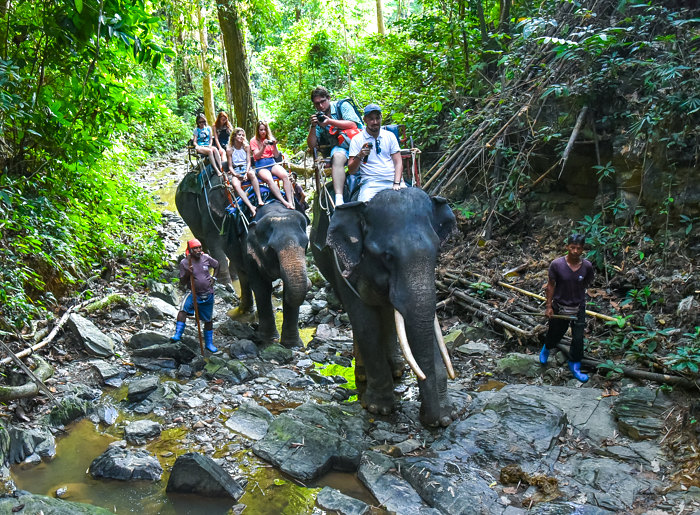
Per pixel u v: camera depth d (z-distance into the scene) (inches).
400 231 170.4
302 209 289.7
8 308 230.2
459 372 230.4
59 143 278.1
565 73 310.8
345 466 171.6
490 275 284.2
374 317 195.8
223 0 563.2
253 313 304.0
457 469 164.4
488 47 381.1
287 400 213.5
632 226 272.5
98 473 168.4
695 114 252.8
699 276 229.3
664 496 148.9
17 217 243.3
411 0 1019.3
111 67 291.0
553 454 169.8
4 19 248.4
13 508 145.4
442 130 383.9
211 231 342.6
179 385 221.5
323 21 810.2
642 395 190.5
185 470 159.2
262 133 278.8
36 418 194.5
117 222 349.4
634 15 305.6
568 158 303.0
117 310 283.1
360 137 188.7
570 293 210.4
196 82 940.6
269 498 158.6
